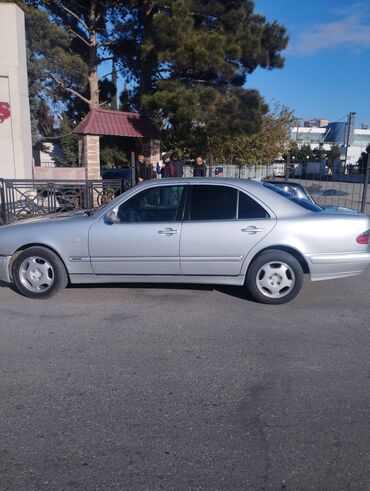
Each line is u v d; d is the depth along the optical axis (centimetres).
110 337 441
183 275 544
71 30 2359
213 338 440
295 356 400
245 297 570
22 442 277
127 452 268
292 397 331
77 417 304
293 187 838
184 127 1861
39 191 1092
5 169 1306
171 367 378
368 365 384
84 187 1132
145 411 312
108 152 3338
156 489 238
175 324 477
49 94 2809
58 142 3553
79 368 375
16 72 1281
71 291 595
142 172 1733
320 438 282
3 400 325
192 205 539
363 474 250
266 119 2516
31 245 556
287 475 249
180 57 1672
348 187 1382
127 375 363
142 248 535
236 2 1841
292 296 534
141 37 2225
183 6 1683
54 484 241
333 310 526
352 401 325
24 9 2153
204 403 322
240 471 252
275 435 285
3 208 1027
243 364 384
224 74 1739
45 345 422
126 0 2138
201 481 244
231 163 2412
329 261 522
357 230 524
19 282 558
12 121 1296
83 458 262
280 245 523
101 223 542
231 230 526
